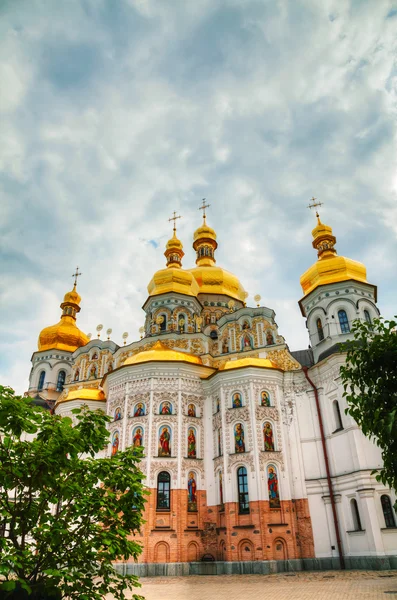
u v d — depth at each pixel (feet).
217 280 210.59
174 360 143.43
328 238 183.42
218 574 116.37
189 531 124.88
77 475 38.73
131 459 41.14
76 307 240.53
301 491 126.52
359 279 164.14
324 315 158.61
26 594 32.81
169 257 217.36
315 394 136.87
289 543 117.80
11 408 34.83
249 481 123.65
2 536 34.63
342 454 123.44
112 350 186.19
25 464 35.83
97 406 160.25
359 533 112.06
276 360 153.79
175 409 138.21
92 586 34.73
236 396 136.67
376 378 47.09
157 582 100.48
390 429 40.68
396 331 47.67
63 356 219.00
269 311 166.81
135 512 39.29
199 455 136.36
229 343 167.53
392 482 45.21
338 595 70.13
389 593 68.59
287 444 132.16
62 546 35.63
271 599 69.36
